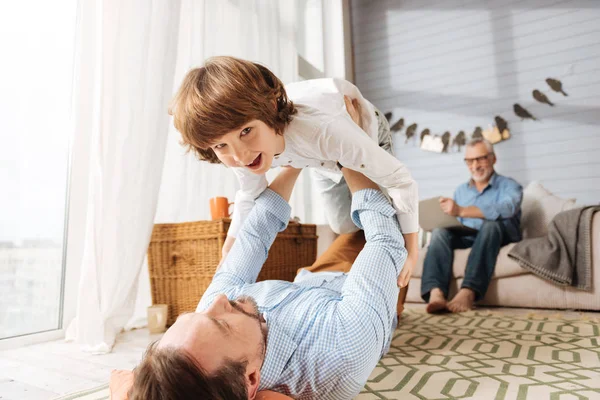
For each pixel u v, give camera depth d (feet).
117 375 3.05
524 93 11.14
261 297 2.70
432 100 12.23
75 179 5.76
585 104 10.52
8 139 5.22
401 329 5.87
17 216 5.31
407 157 12.36
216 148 2.85
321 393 2.46
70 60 5.86
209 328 1.92
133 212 5.49
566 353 4.34
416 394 3.22
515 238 8.11
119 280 5.30
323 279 3.45
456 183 11.65
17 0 5.28
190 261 5.87
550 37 10.99
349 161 3.23
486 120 11.50
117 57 5.34
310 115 3.20
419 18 12.59
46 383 3.72
